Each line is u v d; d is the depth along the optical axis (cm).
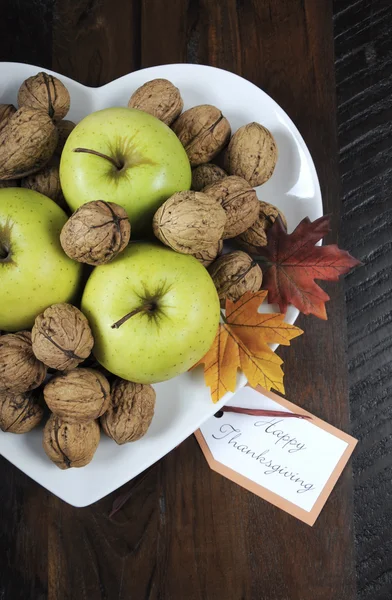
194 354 41
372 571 50
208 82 50
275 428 51
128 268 40
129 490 48
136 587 48
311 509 50
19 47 52
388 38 56
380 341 52
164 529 49
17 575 47
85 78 53
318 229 47
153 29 54
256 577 49
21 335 41
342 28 55
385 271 53
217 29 54
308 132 54
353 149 54
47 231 41
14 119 43
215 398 45
